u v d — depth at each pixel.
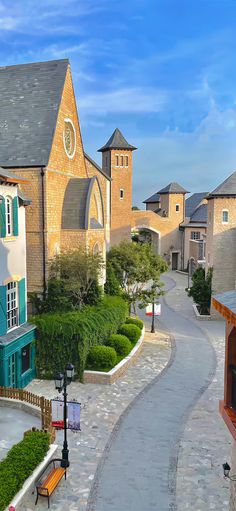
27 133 25.70
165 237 68.75
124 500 12.16
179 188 69.31
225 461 14.21
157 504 11.98
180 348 27.47
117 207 56.72
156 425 16.78
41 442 13.35
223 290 35.56
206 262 39.28
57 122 25.81
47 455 13.46
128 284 32.28
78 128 29.42
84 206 26.39
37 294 24.58
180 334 31.05
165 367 23.70
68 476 13.30
